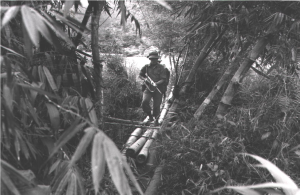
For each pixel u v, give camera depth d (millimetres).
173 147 3578
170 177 3543
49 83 2426
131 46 8430
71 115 2496
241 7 3891
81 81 3082
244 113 3756
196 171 3404
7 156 2131
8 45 2244
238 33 4023
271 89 4098
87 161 2955
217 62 5496
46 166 2402
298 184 3166
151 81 5527
